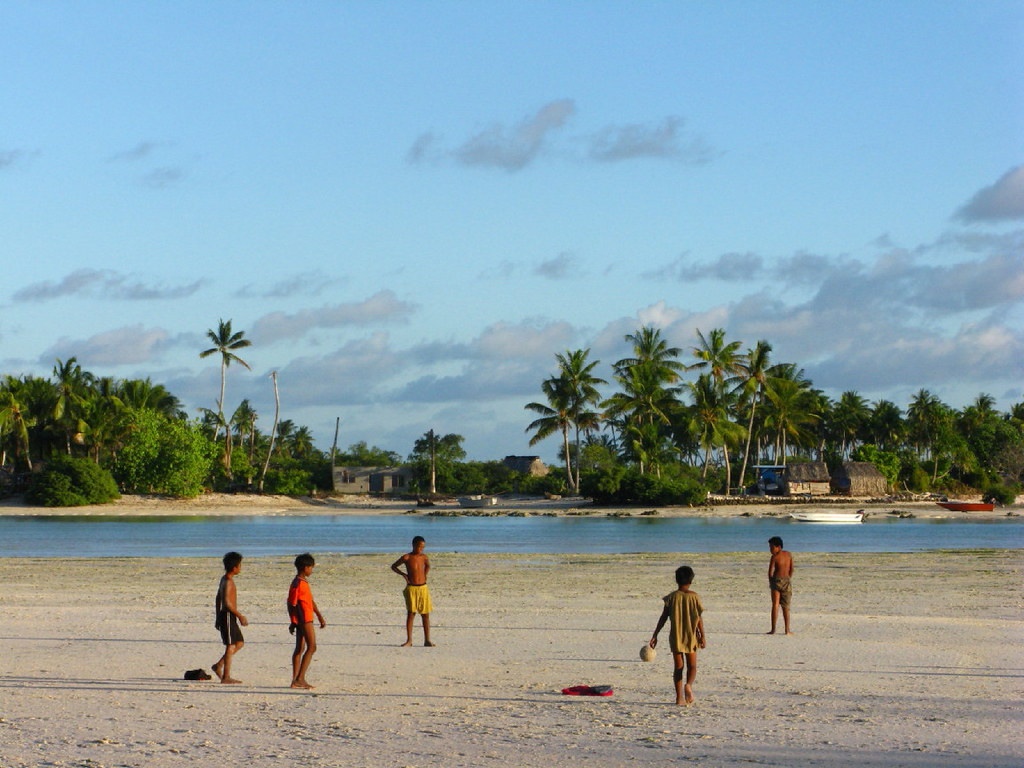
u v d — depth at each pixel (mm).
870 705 16984
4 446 140375
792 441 184625
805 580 42781
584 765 12828
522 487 163125
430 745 13969
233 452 154875
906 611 31578
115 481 136750
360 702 17234
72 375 139250
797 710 16547
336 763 12898
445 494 167750
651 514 125188
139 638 24859
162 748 13711
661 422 180000
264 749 13695
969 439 188500
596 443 186000
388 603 33594
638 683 19219
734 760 13102
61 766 12633
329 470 178875
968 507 133625
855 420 195000
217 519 120750
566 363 142875
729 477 153750
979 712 16391
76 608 31641
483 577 44438
